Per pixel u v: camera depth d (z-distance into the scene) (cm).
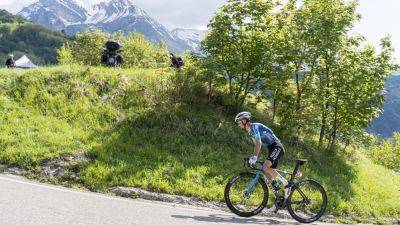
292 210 960
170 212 886
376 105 1684
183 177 1139
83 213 765
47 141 1195
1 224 634
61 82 1586
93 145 1214
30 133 1233
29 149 1130
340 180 1455
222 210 1010
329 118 1742
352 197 1312
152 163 1180
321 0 1731
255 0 1609
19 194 826
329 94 1716
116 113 1455
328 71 1712
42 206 766
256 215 993
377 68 1652
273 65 1636
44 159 1100
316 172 1458
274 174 943
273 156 930
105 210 814
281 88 1694
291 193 955
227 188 938
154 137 1350
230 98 1614
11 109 1388
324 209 980
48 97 1480
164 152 1274
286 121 1673
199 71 1642
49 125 1315
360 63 1678
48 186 950
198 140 1412
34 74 1606
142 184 1052
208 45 1566
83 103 1487
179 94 1612
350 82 1673
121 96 1552
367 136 1797
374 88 1681
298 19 1728
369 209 1250
